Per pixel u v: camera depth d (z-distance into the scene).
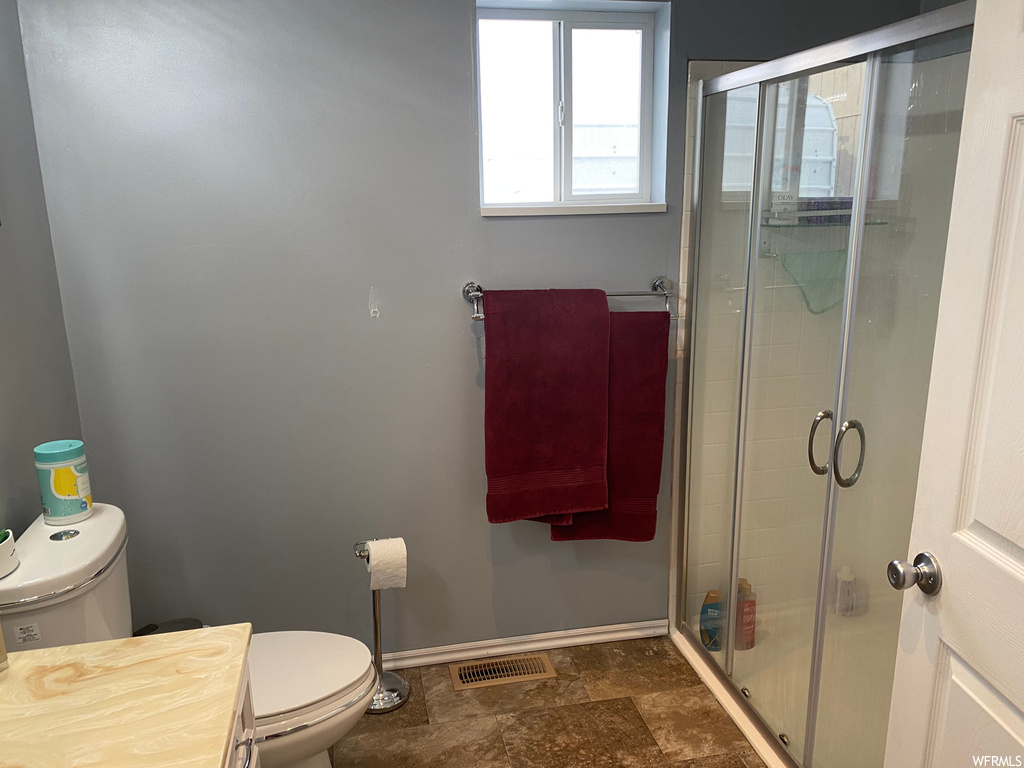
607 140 2.35
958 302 1.08
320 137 2.04
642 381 2.26
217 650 1.21
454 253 2.18
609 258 2.28
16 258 1.77
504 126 2.29
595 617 2.53
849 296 1.59
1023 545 0.98
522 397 2.18
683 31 2.17
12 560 1.42
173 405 2.12
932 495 1.16
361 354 2.19
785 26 2.22
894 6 2.27
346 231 2.11
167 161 1.98
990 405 1.04
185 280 2.05
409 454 2.29
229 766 1.02
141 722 1.04
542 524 2.41
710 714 2.20
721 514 2.28
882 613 1.58
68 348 2.03
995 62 0.99
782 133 1.81
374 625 2.24
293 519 2.27
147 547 2.20
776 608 2.00
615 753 2.04
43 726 1.04
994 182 1.00
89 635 1.48
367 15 1.99
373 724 2.17
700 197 2.25
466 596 2.43
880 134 1.48
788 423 1.88
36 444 1.82
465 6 2.03
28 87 1.87
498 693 2.30
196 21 1.92
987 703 1.07
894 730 1.29
